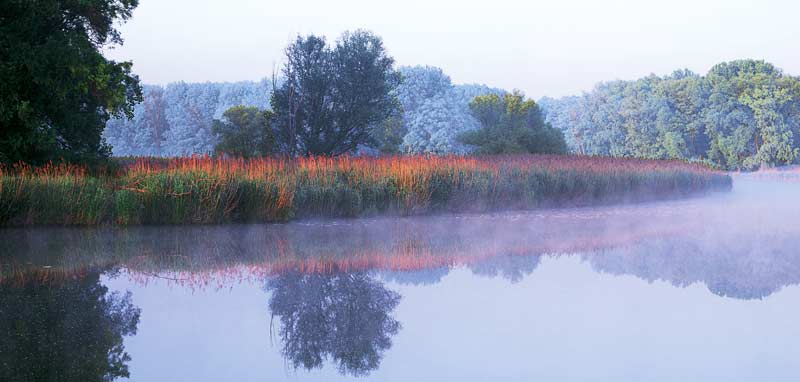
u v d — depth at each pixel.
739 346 4.33
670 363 3.94
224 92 108.06
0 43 12.82
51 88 13.54
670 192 21.86
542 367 3.88
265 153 22.78
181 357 4.08
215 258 8.12
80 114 15.50
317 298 5.88
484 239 10.09
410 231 11.12
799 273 7.20
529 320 5.05
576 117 92.56
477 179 15.57
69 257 8.11
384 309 5.45
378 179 14.55
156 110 94.69
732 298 5.86
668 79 85.69
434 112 76.38
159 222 11.77
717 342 4.41
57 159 14.43
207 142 85.81
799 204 18.77
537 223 12.70
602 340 4.46
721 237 10.57
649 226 12.27
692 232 11.27
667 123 72.75
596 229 11.66
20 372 3.75
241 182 12.34
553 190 17.17
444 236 10.43
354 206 13.55
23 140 13.42
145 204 11.66
